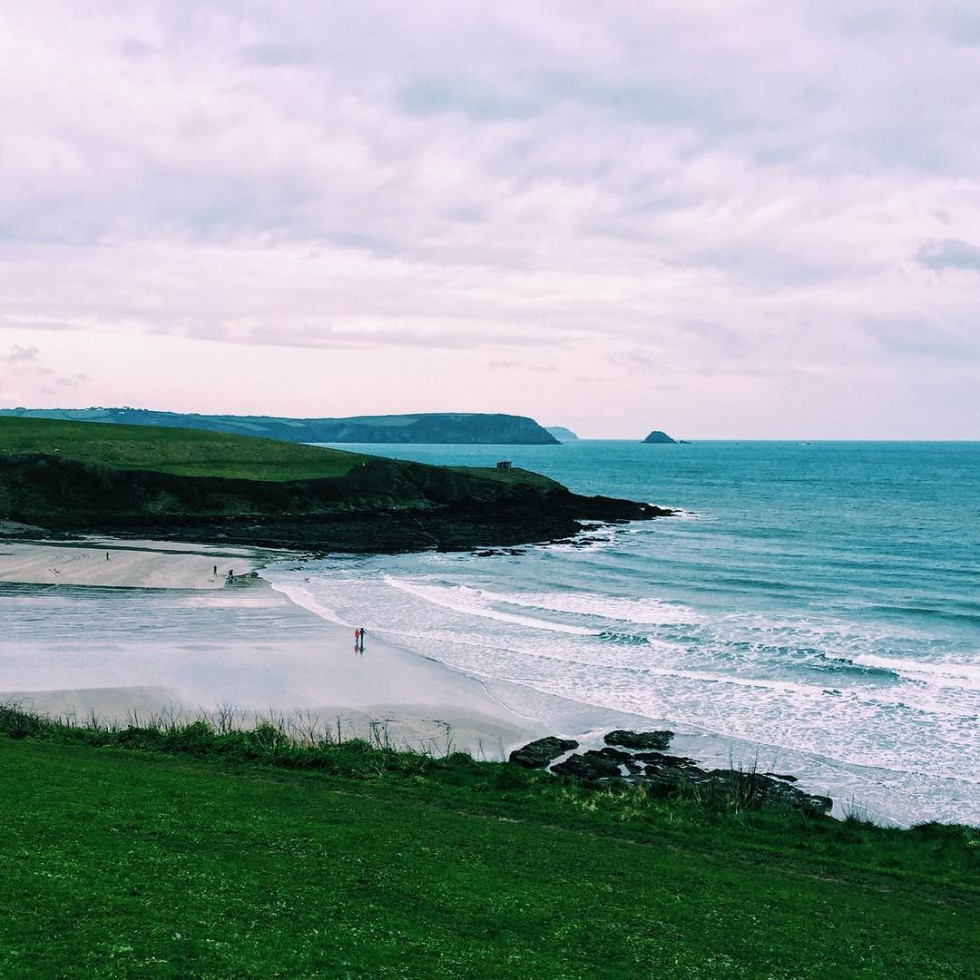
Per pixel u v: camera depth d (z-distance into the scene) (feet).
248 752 97.40
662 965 53.06
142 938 48.19
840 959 56.80
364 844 68.74
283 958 48.01
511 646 172.45
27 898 51.37
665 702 138.72
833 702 138.41
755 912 63.00
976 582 251.39
